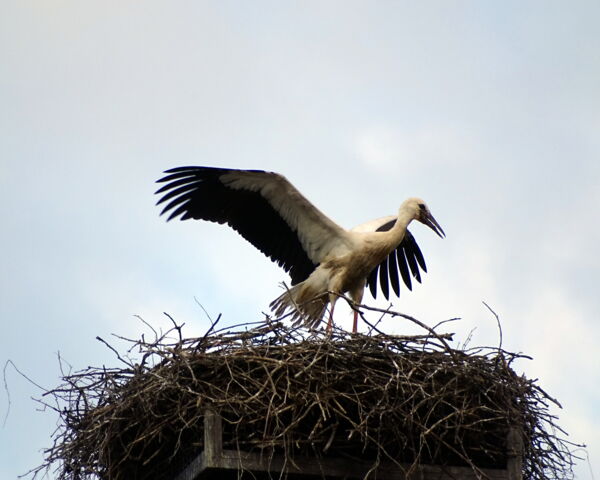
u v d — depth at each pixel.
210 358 12.11
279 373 12.06
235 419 12.10
